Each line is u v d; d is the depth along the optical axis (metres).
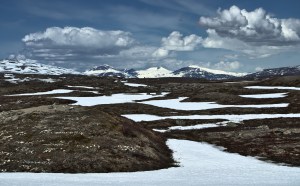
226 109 115.69
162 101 145.75
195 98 143.88
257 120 97.88
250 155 62.56
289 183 36.12
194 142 78.75
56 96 162.00
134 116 111.38
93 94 171.38
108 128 62.09
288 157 58.28
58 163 47.31
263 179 39.69
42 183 33.50
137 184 34.12
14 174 41.91
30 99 136.00
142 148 57.28
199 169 49.41
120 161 50.09
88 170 46.50
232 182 36.78
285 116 101.56
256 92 157.38
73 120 64.88
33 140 55.47
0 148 52.91
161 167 51.84
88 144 53.94
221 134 85.06
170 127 97.19
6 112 73.94
